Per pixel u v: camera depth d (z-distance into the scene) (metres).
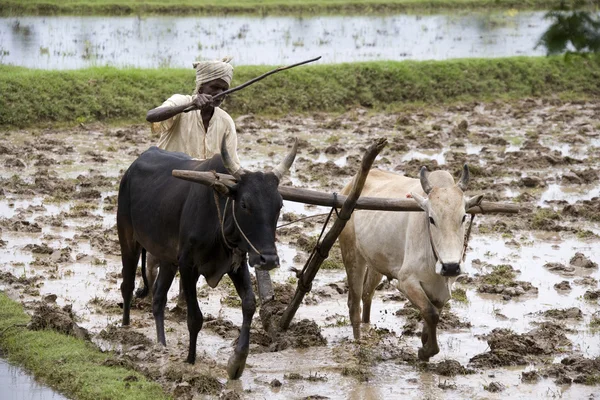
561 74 47.06
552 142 35.19
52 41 53.00
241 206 12.44
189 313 13.77
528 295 18.27
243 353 13.27
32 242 21.12
